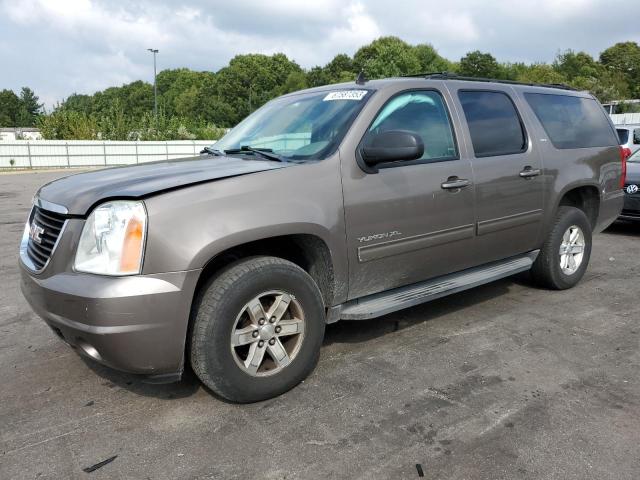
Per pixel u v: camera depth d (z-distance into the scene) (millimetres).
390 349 3850
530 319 4426
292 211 3090
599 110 5621
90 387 3354
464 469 2506
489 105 4426
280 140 3764
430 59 77688
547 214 4785
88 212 2830
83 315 2697
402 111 3791
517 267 4578
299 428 2855
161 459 2615
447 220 3912
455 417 2941
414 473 2482
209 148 4285
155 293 2693
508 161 4352
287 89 88250
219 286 2895
